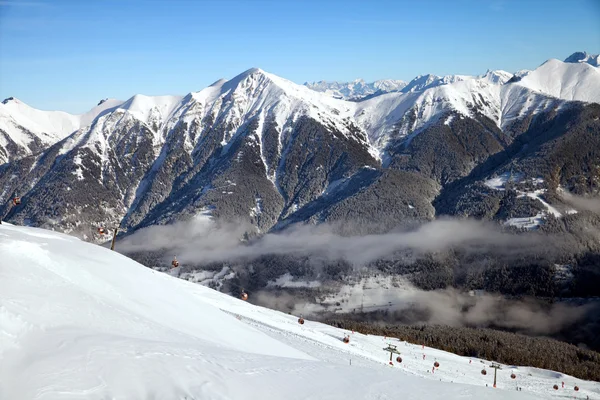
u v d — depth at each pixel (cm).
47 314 1878
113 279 2919
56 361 1541
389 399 1970
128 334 2030
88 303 2161
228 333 3072
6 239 2570
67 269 2645
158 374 1596
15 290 1969
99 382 1474
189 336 2423
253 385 1750
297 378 1972
